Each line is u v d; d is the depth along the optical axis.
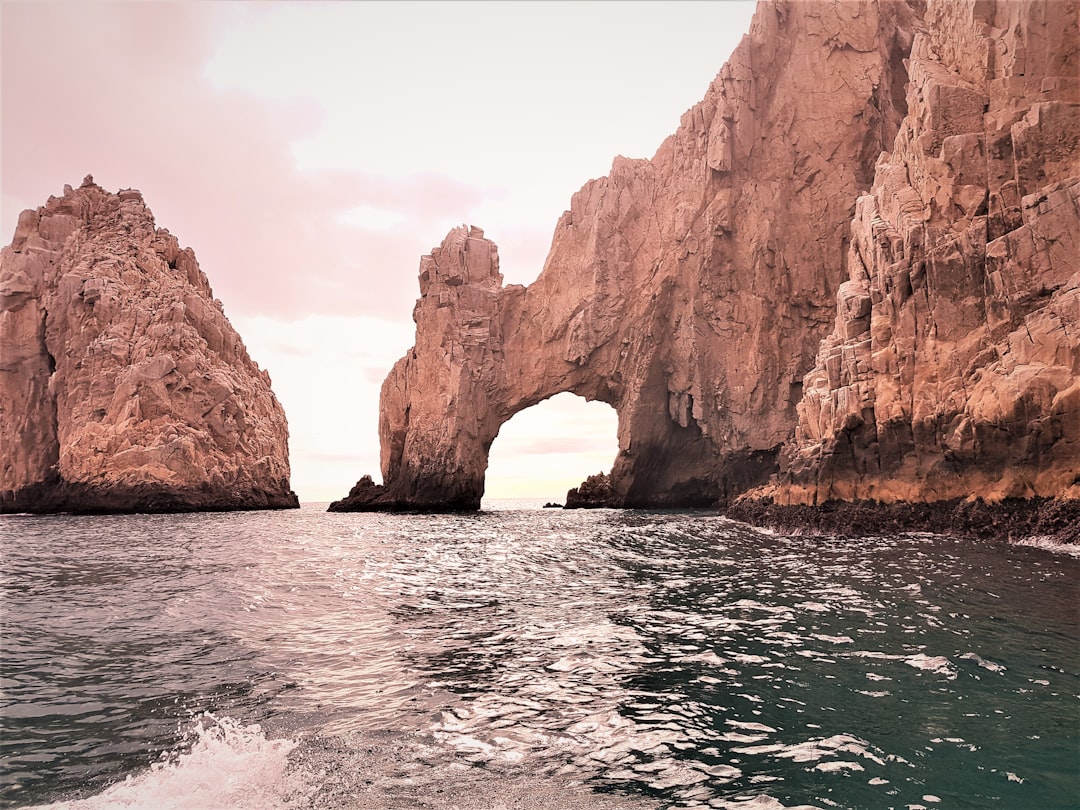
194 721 8.23
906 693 8.42
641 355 56.81
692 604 14.76
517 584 18.61
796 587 15.92
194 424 64.62
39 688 9.57
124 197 77.94
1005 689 8.39
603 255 59.38
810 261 51.09
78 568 22.97
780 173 52.59
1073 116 24.27
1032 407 21.02
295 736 7.70
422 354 64.31
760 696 8.62
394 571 21.59
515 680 9.67
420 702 8.80
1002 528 21.64
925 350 26.06
